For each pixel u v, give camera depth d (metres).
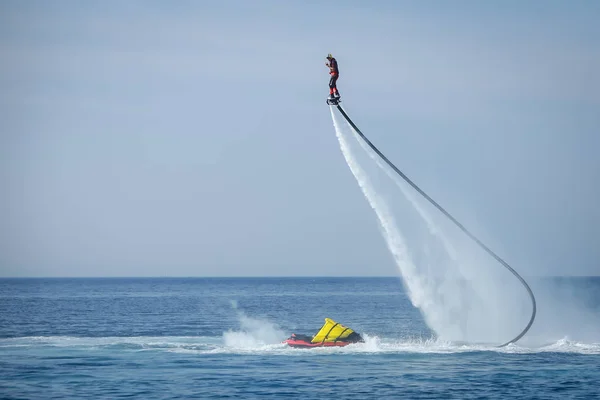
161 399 142.62
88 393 147.38
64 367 176.75
